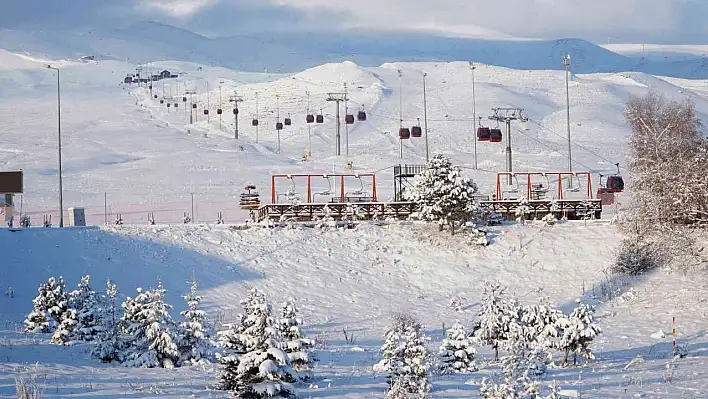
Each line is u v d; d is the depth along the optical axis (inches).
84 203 3961.6
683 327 2054.6
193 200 3961.6
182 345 1558.8
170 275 2438.5
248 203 3021.7
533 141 6417.3
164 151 6205.7
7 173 3292.3
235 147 6461.6
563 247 2642.7
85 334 1779.0
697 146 3105.3
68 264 2427.4
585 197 3553.2
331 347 1870.1
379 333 2068.2
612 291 2379.4
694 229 2632.9
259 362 1211.2
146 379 1387.8
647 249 2516.0
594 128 6958.7
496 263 2593.5
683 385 1380.4
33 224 3294.8
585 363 1659.7
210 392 1261.1
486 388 1062.4
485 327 1668.3
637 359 1633.9
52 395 1226.0
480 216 2775.6
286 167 5231.3
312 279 2490.2
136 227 2689.5
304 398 1264.8
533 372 1421.0
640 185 2716.5
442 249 2669.8
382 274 2551.7
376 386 1360.7
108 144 6658.5
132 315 1588.3
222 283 2431.1
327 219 2790.4
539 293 2420.0
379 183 4389.8
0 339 1765.5
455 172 2748.5
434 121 7298.2
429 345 1876.2
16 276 2340.1
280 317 1338.6
